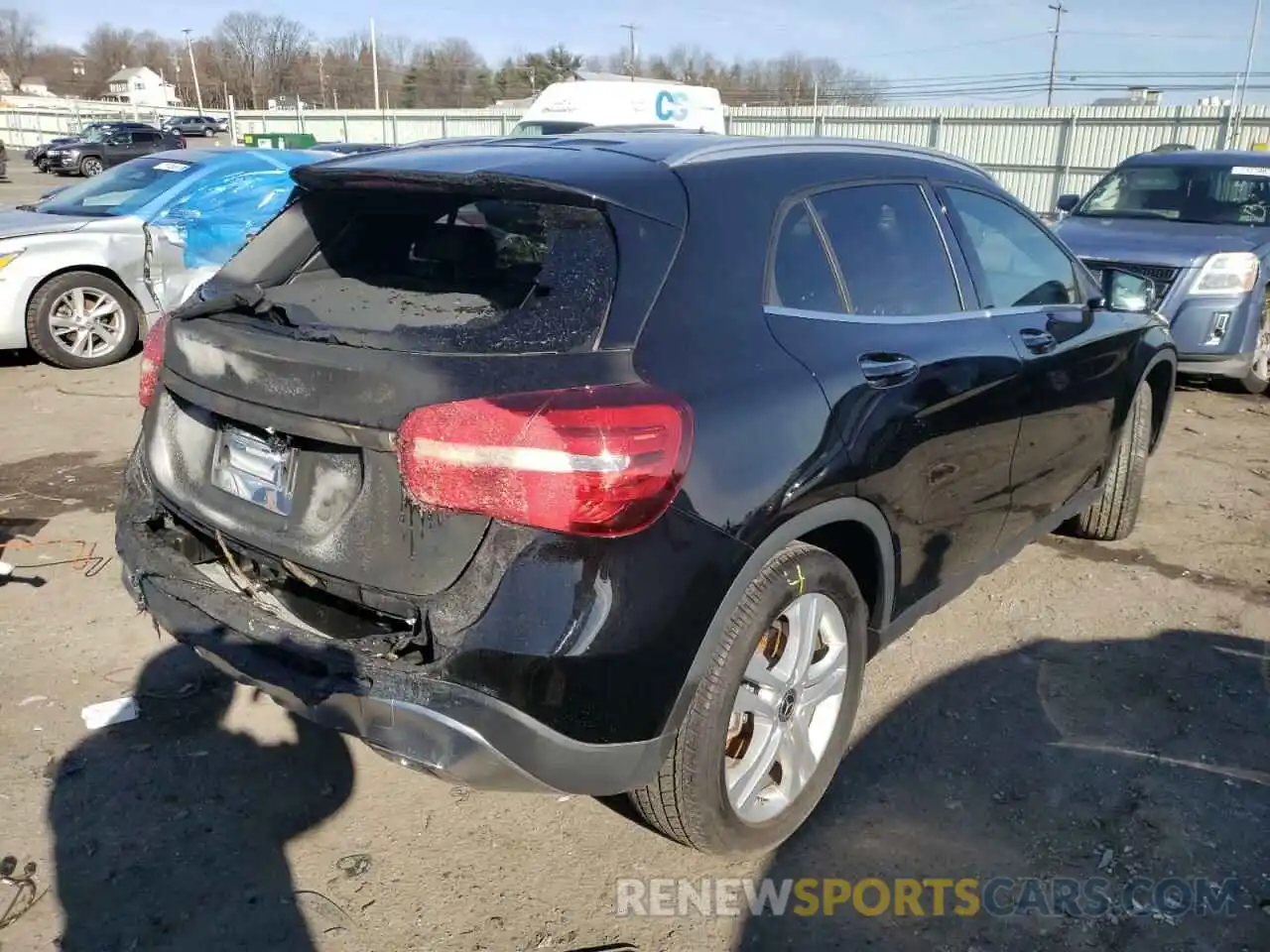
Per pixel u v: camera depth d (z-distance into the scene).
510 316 2.39
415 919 2.61
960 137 26.72
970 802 3.09
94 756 3.21
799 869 2.82
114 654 3.81
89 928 2.54
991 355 3.40
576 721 2.23
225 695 3.57
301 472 2.48
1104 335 4.21
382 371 2.29
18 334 7.99
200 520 2.73
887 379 2.93
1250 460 6.48
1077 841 2.93
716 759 2.55
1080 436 4.16
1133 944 2.57
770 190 2.85
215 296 2.98
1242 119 22.78
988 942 2.57
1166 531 5.23
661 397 2.32
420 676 2.23
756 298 2.69
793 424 2.59
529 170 2.61
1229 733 3.44
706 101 19.50
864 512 2.85
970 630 4.14
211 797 3.04
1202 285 7.64
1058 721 3.50
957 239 3.51
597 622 2.20
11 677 3.63
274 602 2.60
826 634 2.93
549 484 2.16
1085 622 4.21
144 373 3.09
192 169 8.75
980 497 3.49
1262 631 4.16
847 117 28.45
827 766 2.99
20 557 4.62
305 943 2.52
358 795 3.09
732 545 2.42
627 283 2.41
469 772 2.23
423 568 2.26
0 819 2.91
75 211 8.72
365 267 2.96
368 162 2.88
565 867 2.82
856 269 3.06
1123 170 9.60
